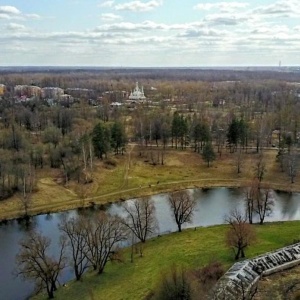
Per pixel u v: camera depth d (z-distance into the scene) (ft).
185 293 191.93
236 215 331.98
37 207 382.83
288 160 471.21
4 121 636.89
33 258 236.43
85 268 263.90
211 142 546.26
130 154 538.47
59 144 500.74
